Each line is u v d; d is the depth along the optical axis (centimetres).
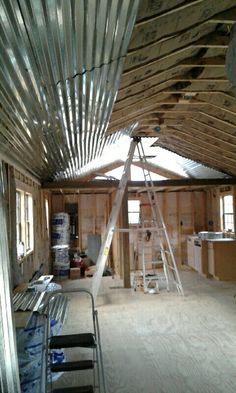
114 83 239
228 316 532
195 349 409
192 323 501
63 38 157
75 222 1031
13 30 144
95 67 198
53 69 190
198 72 397
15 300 387
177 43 300
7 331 241
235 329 473
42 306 356
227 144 634
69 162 566
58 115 280
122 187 673
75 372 355
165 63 341
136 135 689
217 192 976
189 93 450
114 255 949
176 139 716
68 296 657
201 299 636
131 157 698
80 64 189
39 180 717
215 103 488
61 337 297
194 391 316
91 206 1040
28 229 618
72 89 226
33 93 220
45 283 490
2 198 280
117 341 437
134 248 1002
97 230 1034
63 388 292
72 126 328
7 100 226
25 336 321
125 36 170
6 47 158
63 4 130
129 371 357
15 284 449
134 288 723
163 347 416
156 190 1009
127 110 455
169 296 660
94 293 626
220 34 317
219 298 641
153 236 1005
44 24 143
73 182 755
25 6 128
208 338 442
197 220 1055
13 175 441
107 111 312
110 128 485
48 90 219
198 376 344
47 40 156
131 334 461
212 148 691
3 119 267
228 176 828
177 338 444
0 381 226
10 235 426
